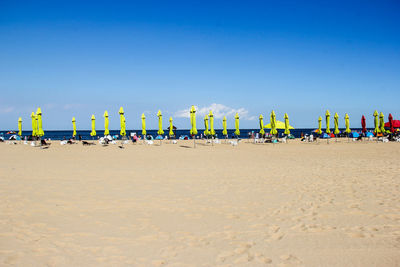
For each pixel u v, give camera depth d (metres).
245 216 4.50
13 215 4.54
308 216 4.46
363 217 4.38
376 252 3.14
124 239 3.57
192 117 21.12
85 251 3.21
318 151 16.86
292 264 2.87
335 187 6.55
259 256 3.06
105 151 17.59
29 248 3.29
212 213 4.67
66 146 22.39
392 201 5.25
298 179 7.64
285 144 24.36
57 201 5.39
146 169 9.68
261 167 10.08
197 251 3.21
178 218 4.42
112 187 6.68
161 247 3.32
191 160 12.53
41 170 9.29
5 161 11.84
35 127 21.80
